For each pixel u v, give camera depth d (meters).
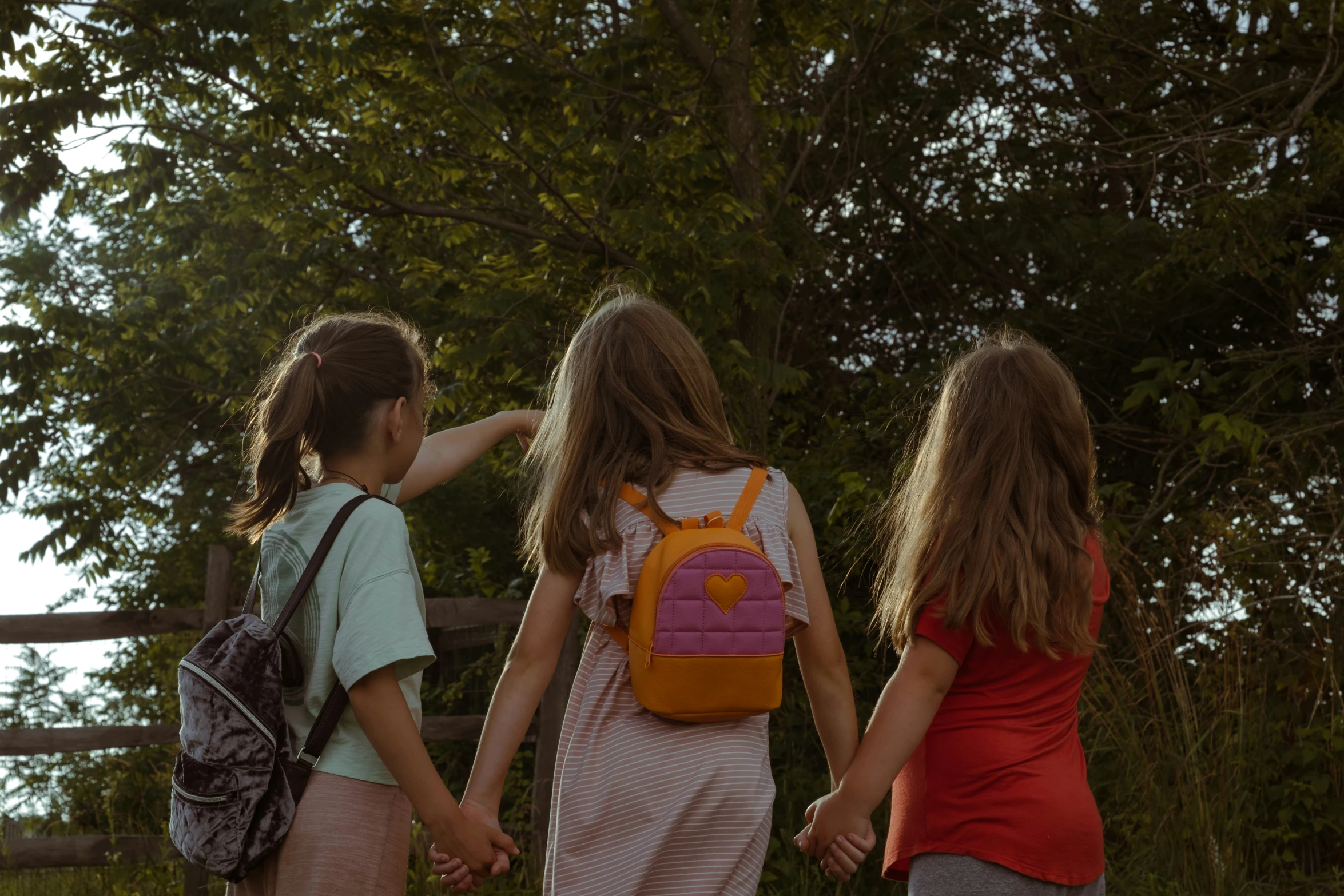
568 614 2.00
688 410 2.07
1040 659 1.92
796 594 2.02
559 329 7.00
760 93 8.88
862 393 10.21
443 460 2.49
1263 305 8.26
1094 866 1.87
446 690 6.18
